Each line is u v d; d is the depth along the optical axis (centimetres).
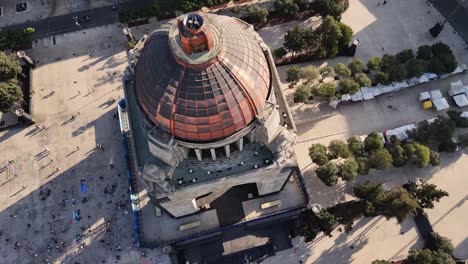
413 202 7244
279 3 9412
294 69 8675
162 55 4897
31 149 8625
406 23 9900
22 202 8169
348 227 7669
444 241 7381
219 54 4744
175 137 5209
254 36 5694
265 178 6384
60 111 8975
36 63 9506
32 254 7738
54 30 9912
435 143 8488
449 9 10012
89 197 8200
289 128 5938
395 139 8231
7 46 9338
